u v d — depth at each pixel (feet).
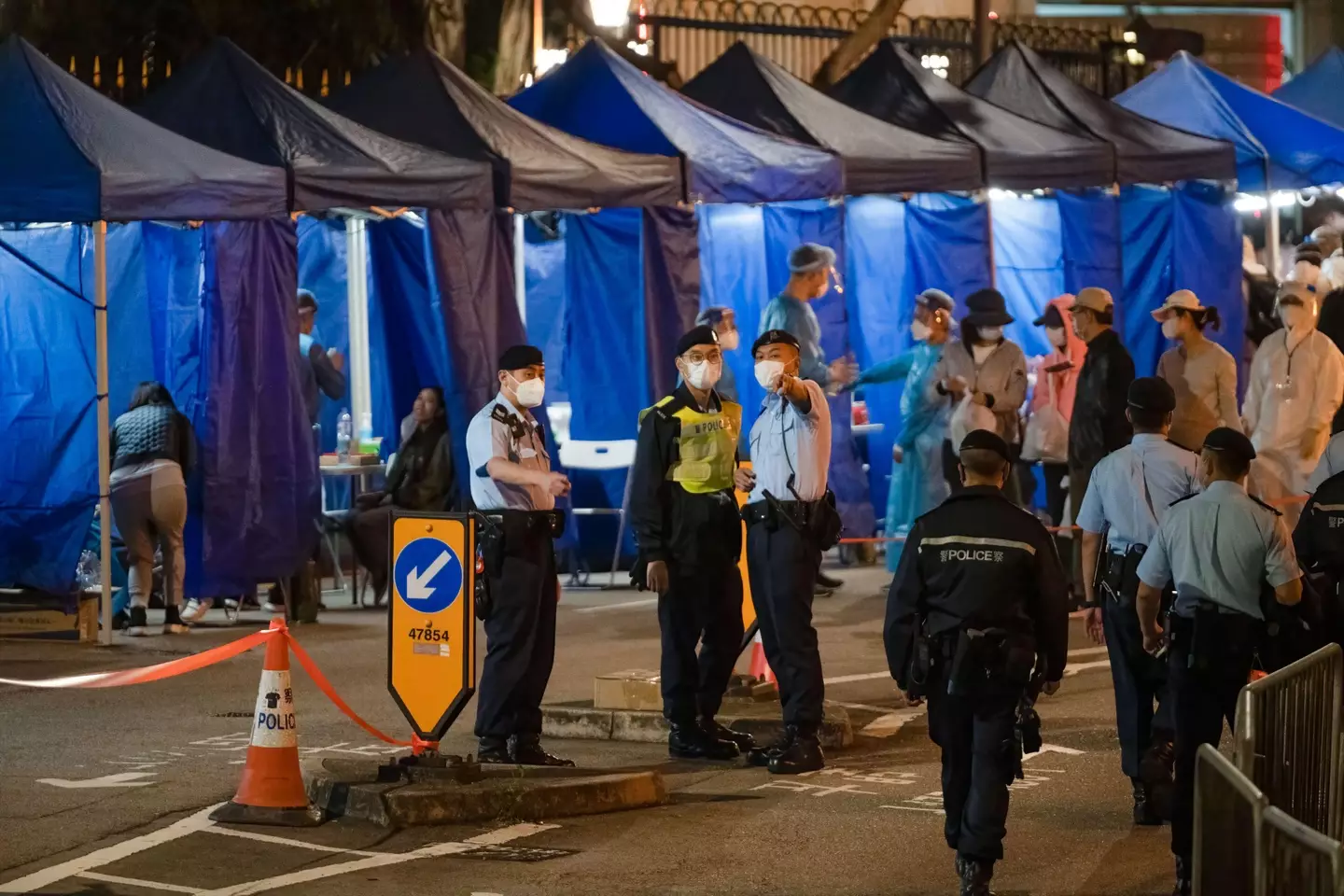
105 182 57.77
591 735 45.96
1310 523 38.68
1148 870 33.27
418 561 38.09
